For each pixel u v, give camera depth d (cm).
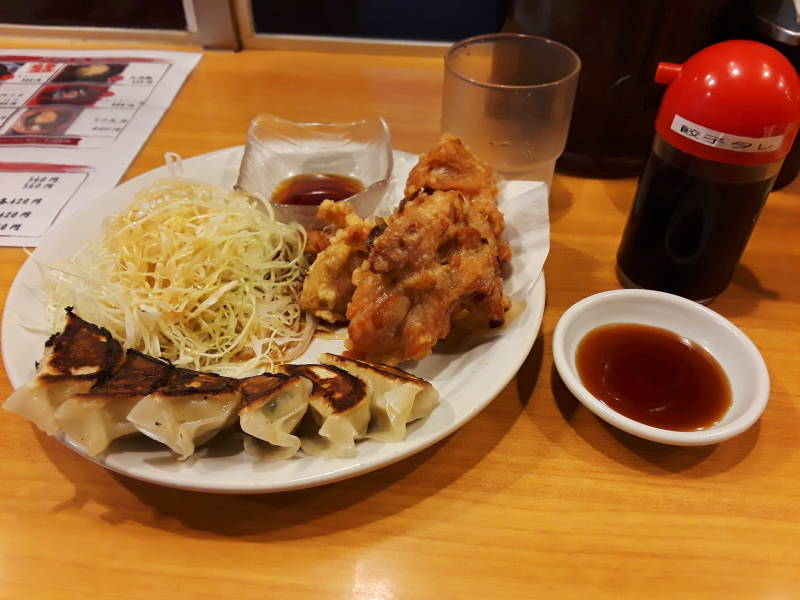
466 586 23
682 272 33
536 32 41
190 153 47
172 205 36
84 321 28
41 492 25
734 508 25
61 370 25
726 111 27
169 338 32
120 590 22
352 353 29
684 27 38
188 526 24
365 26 70
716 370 29
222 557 23
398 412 24
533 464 27
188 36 62
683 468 27
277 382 25
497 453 27
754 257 38
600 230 40
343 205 33
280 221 37
